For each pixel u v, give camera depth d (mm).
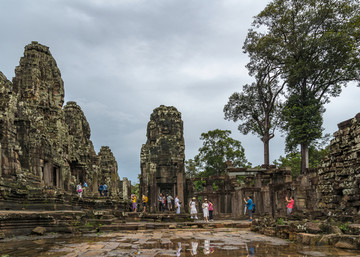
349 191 18219
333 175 20469
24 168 26516
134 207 36906
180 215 28609
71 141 41312
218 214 39938
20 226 16938
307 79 45125
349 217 15828
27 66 36062
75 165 42469
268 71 50906
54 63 39812
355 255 9742
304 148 43375
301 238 13016
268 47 47031
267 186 36656
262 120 54156
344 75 43438
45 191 23172
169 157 46688
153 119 50312
